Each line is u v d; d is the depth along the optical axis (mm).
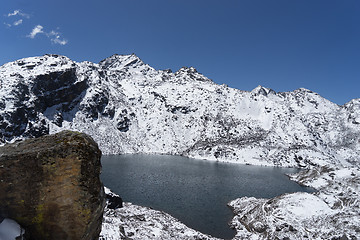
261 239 39156
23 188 8539
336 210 43594
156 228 39688
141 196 68938
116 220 37469
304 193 50344
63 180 8734
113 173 101625
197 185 87500
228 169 132375
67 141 9086
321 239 35281
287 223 40438
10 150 8875
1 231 7676
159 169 118938
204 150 188125
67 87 189625
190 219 52094
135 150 195625
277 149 179250
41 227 8586
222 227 48031
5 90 144000
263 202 53156
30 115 148750
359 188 71312
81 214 8695
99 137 187250
